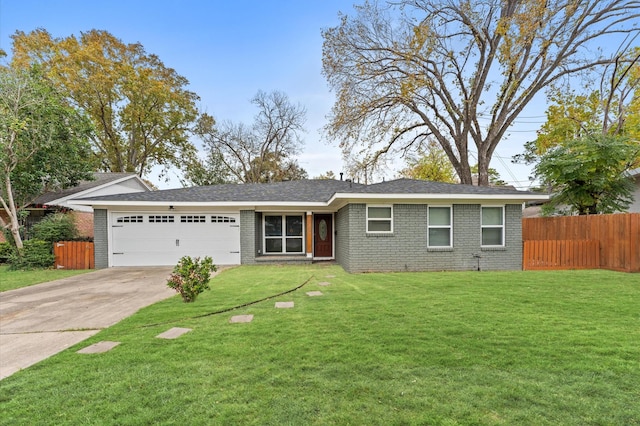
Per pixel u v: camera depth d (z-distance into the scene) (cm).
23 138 1220
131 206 1234
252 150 3328
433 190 1039
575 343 379
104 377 313
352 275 945
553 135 1967
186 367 331
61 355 373
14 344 418
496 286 730
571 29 1652
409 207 1038
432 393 275
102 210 1221
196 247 1264
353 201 1012
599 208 1222
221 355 359
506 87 1748
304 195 1338
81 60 2278
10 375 326
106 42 2489
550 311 517
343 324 461
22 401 273
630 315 492
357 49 1806
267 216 1391
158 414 251
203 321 490
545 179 1285
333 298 627
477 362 332
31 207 1514
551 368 317
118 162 2734
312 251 1336
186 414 251
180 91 2908
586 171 1145
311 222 1326
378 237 1026
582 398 265
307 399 269
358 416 245
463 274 935
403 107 1939
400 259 1032
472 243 1055
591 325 444
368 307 554
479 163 1953
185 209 1261
